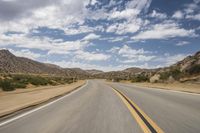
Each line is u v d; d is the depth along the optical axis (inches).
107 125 329.7
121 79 3759.8
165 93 936.9
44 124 339.3
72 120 368.8
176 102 615.2
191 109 485.1
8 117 402.0
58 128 312.2
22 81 1601.9
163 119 372.2
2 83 1118.4
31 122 355.3
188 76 1913.1
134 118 383.9
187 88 1221.1
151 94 893.8
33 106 550.3
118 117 393.7
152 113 432.8
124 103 600.1
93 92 1040.2
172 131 291.1
